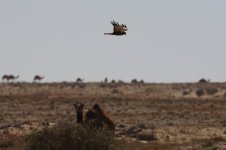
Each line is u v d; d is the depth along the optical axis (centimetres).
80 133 11894
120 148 12438
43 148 11806
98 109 13512
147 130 18638
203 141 17438
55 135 11844
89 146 11862
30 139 11981
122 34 6619
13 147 15000
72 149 11825
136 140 17712
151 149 15525
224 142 16325
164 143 17238
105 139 12006
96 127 12525
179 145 16512
